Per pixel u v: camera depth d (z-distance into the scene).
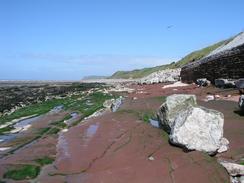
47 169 17.20
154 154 16.72
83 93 66.50
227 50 37.75
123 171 15.32
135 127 22.52
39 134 26.64
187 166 14.73
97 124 25.61
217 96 32.19
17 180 16.00
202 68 46.69
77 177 15.59
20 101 57.75
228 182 13.72
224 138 17.55
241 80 31.86
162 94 42.22
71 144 20.95
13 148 22.23
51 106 45.53
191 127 16.34
